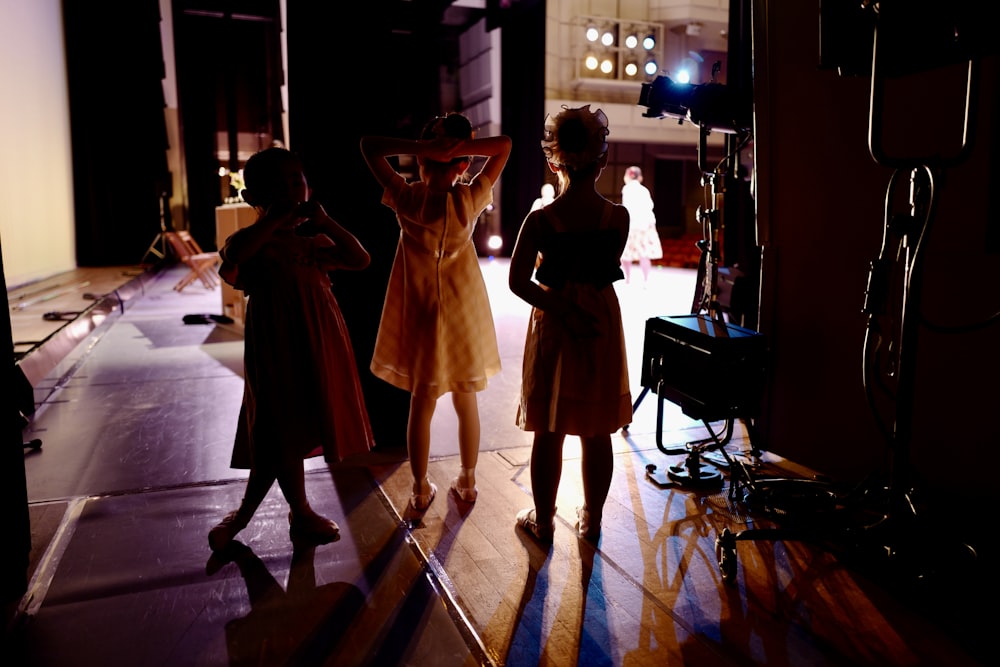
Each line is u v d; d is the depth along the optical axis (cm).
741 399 259
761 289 310
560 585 214
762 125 294
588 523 244
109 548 236
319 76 309
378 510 267
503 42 1530
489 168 259
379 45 315
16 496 203
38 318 627
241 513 237
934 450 248
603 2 1647
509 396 434
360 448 245
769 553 236
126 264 1430
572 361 229
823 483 273
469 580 217
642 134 1741
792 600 206
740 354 255
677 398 276
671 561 229
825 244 279
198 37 1628
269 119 1697
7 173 888
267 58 1664
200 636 187
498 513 265
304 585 213
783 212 294
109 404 414
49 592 208
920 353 250
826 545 230
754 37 292
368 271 325
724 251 384
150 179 1478
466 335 260
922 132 238
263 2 1530
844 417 279
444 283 256
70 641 184
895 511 204
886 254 197
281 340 226
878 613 199
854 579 218
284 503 273
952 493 244
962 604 201
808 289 288
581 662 177
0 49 880
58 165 1228
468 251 260
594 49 1641
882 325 260
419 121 339
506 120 1567
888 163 188
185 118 1641
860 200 263
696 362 264
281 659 178
